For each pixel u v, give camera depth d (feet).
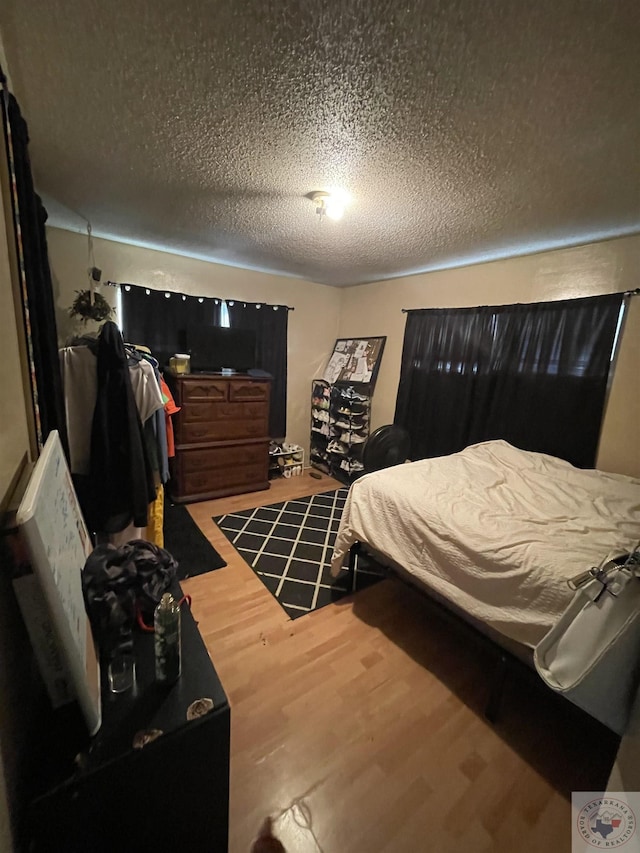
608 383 7.86
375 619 6.53
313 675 5.30
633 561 3.52
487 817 3.70
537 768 4.18
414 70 3.42
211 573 7.59
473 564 4.99
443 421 11.08
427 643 6.02
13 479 2.32
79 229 9.19
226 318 12.30
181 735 2.28
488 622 4.68
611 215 6.55
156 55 3.40
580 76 3.40
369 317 13.88
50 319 4.33
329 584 7.46
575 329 8.19
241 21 2.99
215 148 5.01
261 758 4.14
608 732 3.81
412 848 3.44
